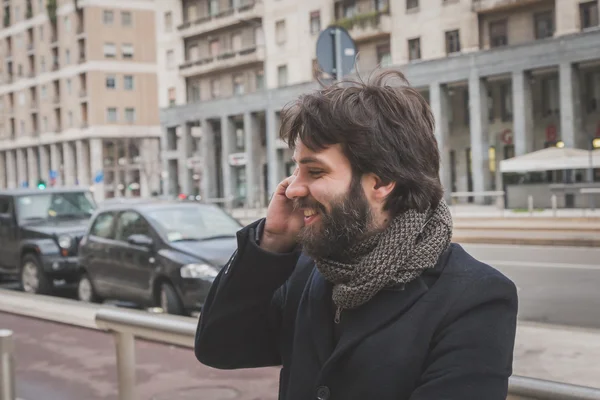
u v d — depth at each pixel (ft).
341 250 4.25
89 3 226.79
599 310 24.97
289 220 4.94
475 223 62.59
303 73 138.41
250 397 11.53
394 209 4.28
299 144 4.31
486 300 4.08
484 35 111.14
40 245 32.89
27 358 14.26
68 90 239.91
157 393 11.37
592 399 5.20
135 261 26.53
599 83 103.91
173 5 168.86
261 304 5.09
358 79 4.52
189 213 27.81
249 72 153.28
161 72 172.65
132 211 27.99
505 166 87.81
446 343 4.01
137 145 231.09
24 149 269.23
